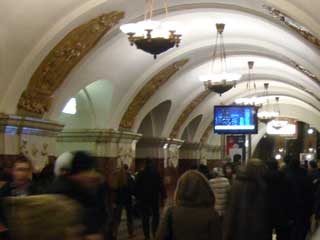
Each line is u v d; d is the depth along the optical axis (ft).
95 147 55.36
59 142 56.29
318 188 33.14
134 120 59.77
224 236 20.27
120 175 41.63
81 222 5.14
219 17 44.86
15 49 36.68
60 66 41.63
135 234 45.47
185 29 48.57
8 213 5.14
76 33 39.58
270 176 23.44
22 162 16.56
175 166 77.82
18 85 38.63
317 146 142.10
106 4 37.17
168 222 15.21
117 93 53.98
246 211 19.97
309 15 31.89
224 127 55.62
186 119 77.10
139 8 39.96
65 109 54.08
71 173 13.28
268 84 81.05
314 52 41.70
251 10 39.86
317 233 35.47
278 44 48.57
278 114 97.81
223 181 26.68
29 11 34.37
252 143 113.60
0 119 37.93
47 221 4.62
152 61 52.90
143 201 38.45
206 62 61.41
